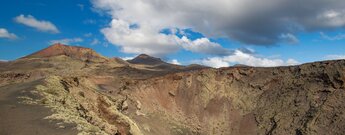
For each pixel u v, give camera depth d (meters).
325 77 82.50
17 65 154.75
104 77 89.50
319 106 76.81
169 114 84.75
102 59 193.12
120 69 156.38
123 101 74.12
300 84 85.88
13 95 44.62
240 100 90.06
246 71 96.38
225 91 92.50
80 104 50.72
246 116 86.00
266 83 91.75
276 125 78.88
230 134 82.69
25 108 39.22
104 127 46.84
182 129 81.31
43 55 181.75
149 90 87.94
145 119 76.50
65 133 31.78
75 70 149.00
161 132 75.75
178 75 93.69
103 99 60.62
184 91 91.06
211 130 83.81
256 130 81.31
